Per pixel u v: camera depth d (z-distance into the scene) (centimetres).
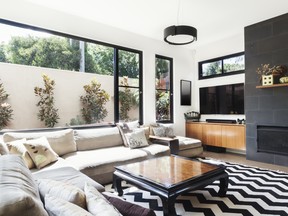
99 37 399
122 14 365
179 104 543
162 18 381
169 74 534
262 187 264
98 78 564
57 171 213
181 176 206
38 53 564
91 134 348
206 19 387
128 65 457
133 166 241
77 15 369
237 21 397
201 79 564
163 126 448
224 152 486
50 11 342
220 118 516
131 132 378
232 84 488
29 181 106
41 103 480
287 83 351
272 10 353
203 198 236
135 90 477
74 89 533
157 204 224
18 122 454
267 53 389
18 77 458
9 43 524
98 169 264
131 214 102
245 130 424
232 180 290
